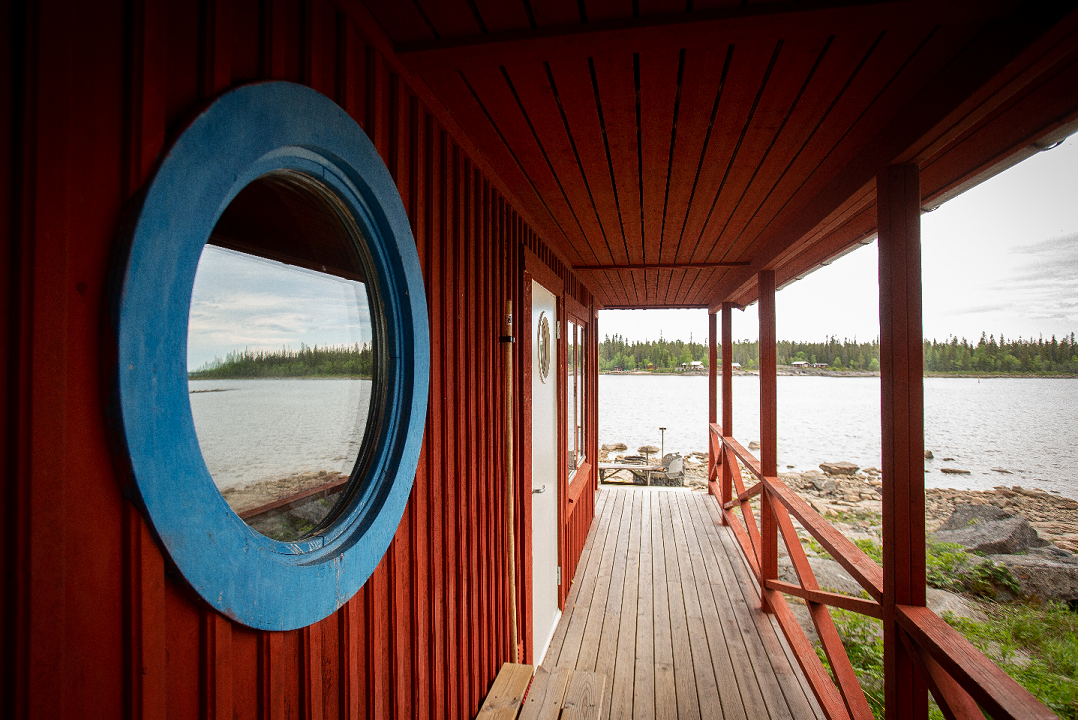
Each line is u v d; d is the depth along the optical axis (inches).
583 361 216.8
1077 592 121.0
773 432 143.7
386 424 49.2
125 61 24.3
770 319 144.3
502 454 92.0
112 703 23.4
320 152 38.3
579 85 58.0
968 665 50.1
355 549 41.9
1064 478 171.5
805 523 101.8
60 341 21.2
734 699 102.9
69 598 21.5
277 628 33.0
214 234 31.8
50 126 21.0
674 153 76.9
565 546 149.1
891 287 65.8
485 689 82.1
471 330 75.4
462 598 71.4
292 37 37.3
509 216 95.7
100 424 22.8
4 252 19.8
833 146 73.6
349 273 46.6
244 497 34.1
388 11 45.5
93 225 22.5
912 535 65.4
